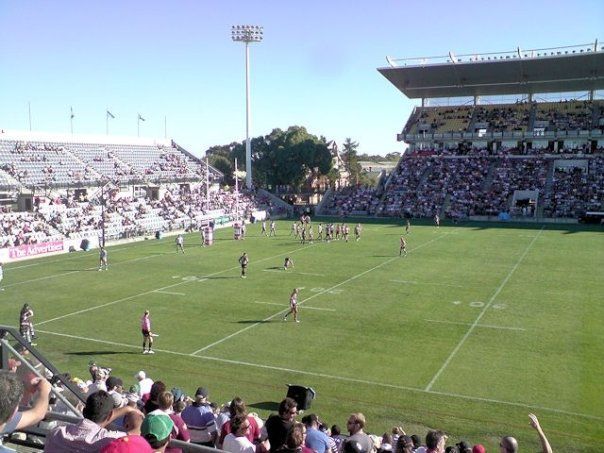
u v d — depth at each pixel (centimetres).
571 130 7650
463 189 7531
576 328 2461
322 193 10131
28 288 3369
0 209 5525
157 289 3309
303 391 1409
